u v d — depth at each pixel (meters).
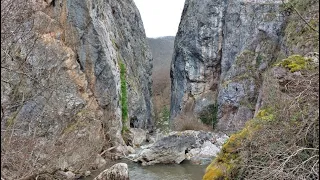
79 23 24.05
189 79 44.56
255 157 7.34
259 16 38.47
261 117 7.97
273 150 6.77
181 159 22.47
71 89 20.64
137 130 32.19
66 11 23.14
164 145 22.56
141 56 48.03
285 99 7.64
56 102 15.37
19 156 6.86
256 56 37.09
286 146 6.72
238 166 7.70
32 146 7.58
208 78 43.78
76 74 22.58
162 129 47.69
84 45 24.30
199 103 42.62
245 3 40.34
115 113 25.94
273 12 37.47
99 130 21.45
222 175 8.00
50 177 9.02
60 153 11.12
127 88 35.34
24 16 7.05
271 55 36.09
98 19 26.75
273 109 8.07
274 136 7.01
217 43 43.41
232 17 41.41
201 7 44.47
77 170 12.67
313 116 6.35
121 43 36.97
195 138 25.23
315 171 6.02
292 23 27.94
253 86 35.88
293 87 7.88
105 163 18.75
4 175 6.43
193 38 44.75
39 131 9.94
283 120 7.18
